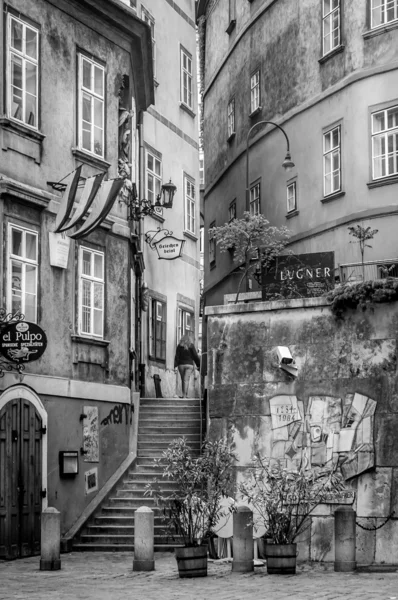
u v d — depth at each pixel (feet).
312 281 67.10
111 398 79.10
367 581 48.91
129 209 85.25
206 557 53.21
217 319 63.21
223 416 62.23
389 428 57.11
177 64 117.60
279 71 106.93
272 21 109.29
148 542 57.16
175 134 115.55
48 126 73.77
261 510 55.83
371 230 91.20
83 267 77.00
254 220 87.04
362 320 58.65
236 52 121.19
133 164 88.79
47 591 48.32
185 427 86.38
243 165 116.06
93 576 54.75
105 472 78.02
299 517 58.03
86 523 73.67
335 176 96.48
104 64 81.41
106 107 81.41
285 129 104.94
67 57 76.54
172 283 111.55
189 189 119.24
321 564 56.59
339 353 59.16
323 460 58.75
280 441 60.29
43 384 70.49
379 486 56.95
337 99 96.27
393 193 90.33
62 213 67.87
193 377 114.83
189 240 118.42
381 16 92.32
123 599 44.75
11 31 70.23
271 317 61.57
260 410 61.16
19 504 66.74
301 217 100.83
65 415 73.10
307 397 59.88
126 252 82.69
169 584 50.31
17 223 69.36
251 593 45.60
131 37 85.05
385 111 91.40
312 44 100.83
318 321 60.08
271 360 61.21
